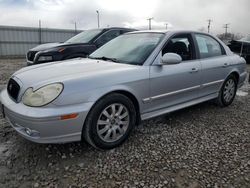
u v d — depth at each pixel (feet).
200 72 12.43
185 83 11.74
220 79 13.96
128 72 9.55
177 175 7.88
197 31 13.12
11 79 9.77
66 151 9.27
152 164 8.49
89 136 8.80
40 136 7.96
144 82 9.96
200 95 13.01
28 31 68.18
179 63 11.41
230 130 11.45
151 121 12.39
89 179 7.66
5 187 7.23
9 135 10.52
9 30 65.26
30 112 7.82
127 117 9.76
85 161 8.64
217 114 13.66
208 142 10.16
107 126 9.20
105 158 8.85
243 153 9.29
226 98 14.90
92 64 10.40
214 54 13.83
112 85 8.97
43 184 7.39
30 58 21.74
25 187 7.25
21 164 8.39
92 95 8.48
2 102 9.20
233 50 39.88
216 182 7.55
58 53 19.47
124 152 9.28
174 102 11.60
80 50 20.42
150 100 10.41
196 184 7.46
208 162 8.63
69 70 9.45
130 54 11.14
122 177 7.76
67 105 8.05
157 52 10.71
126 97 9.52
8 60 50.70
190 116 13.25
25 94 8.34
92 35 22.53
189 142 10.14
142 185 7.38
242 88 20.27
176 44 11.66
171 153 9.23
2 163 8.43
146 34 12.32
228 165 8.46
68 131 8.22
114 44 12.85
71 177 7.75
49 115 7.74
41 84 8.24
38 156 8.90
